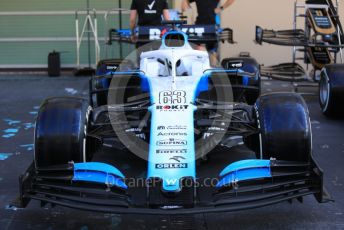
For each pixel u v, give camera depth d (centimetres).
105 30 1121
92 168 316
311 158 338
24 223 352
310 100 789
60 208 377
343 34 808
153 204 296
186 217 359
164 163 322
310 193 309
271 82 974
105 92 589
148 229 342
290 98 359
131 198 309
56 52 1088
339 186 419
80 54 1151
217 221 353
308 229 340
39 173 332
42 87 932
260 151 356
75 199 303
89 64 1134
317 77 877
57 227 346
